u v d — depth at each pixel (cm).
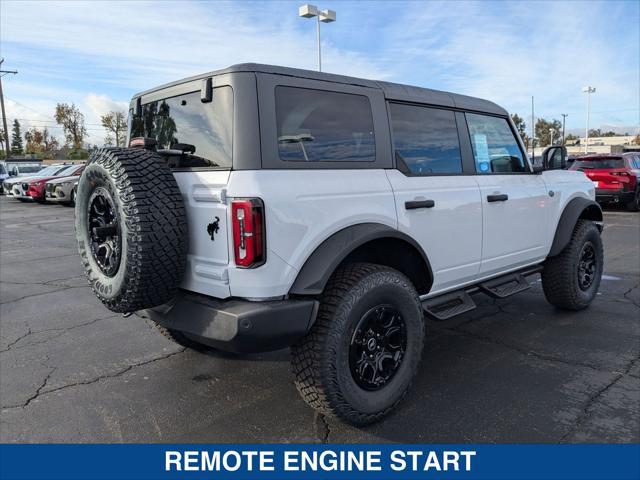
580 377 366
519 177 450
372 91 334
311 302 280
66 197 1766
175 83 321
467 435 298
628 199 1407
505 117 450
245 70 276
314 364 282
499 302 561
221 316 270
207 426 314
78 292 637
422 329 331
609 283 634
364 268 305
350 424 302
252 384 371
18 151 8150
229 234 270
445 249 371
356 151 320
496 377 370
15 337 473
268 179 270
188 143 309
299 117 292
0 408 337
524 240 450
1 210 1706
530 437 293
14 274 745
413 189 345
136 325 504
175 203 278
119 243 277
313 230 285
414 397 343
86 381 377
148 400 347
